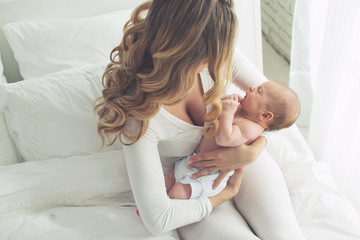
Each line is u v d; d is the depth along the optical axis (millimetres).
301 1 1731
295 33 1844
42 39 1447
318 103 1687
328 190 1287
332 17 1447
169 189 1182
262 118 1137
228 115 1062
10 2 1454
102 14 1606
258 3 1768
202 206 1082
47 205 1209
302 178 1336
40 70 1436
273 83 1168
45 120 1239
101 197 1262
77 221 1143
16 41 1444
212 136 1076
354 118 1407
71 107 1248
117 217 1149
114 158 1280
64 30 1462
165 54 757
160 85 813
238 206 1234
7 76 1623
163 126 998
